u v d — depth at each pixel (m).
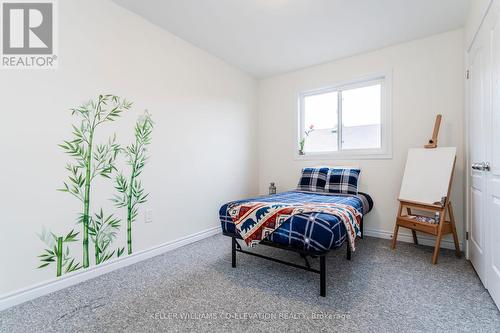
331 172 2.93
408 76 2.69
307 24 2.37
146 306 1.50
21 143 1.56
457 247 2.26
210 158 3.01
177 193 2.59
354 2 2.05
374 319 1.35
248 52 2.97
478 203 1.83
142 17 2.25
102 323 1.34
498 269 1.42
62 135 1.74
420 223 2.26
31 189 1.60
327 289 1.68
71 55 1.79
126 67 2.13
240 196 3.51
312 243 1.57
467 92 2.17
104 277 1.90
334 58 3.12
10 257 1.52
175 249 2.53
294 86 3.55
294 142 3.56
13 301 1.51
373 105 3.04
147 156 2.30
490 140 1.55
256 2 2.05
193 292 1.66
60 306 1.51
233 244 2.05
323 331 1.26
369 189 2.95
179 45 2.61
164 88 2.46
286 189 3.65
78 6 1.83
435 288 1.68
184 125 2.67
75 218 1.81
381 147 2.93
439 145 2.53
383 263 2.11
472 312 1.41
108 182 2.01
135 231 2.20
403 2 2.04
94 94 1.92
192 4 2.07
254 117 3.81
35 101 1.62
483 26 1.68
